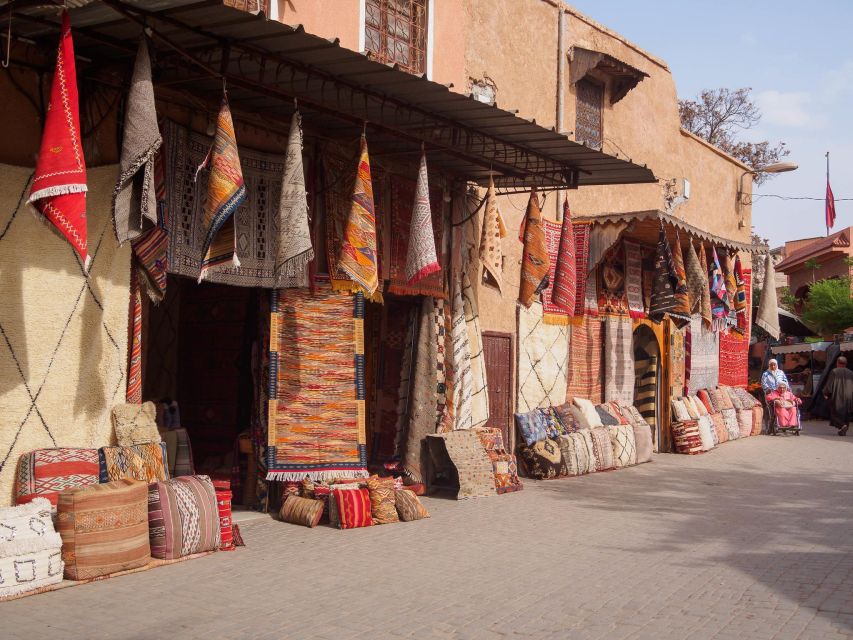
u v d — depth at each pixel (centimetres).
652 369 1533
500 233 934
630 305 1423
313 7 866
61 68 520
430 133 880
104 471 649
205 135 748
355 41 922
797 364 2952
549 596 570
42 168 510
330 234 867
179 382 989
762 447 1633
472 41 1134
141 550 614
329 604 542
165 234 700
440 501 955
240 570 623
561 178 1018
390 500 832
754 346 3064
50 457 621
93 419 658
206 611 520
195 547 657
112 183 668
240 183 612
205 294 977
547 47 1294
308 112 800
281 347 842
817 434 1997
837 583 611
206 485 681
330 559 666
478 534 776
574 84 1360
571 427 1232
